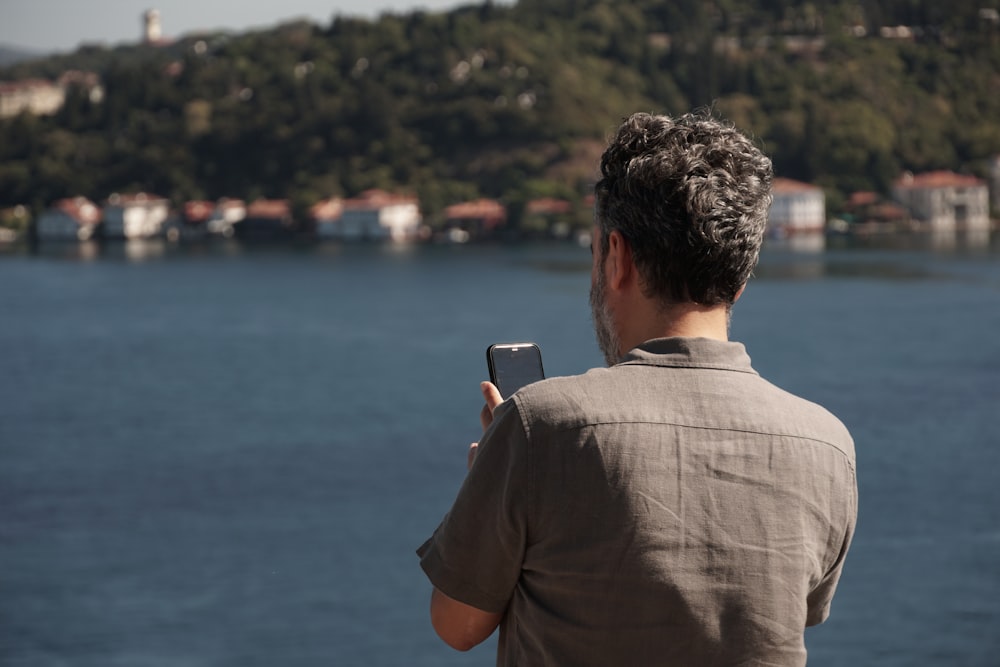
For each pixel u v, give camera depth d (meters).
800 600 1.92
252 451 39.78
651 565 1.86
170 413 49.53
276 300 110.88
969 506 28.34
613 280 2.04
